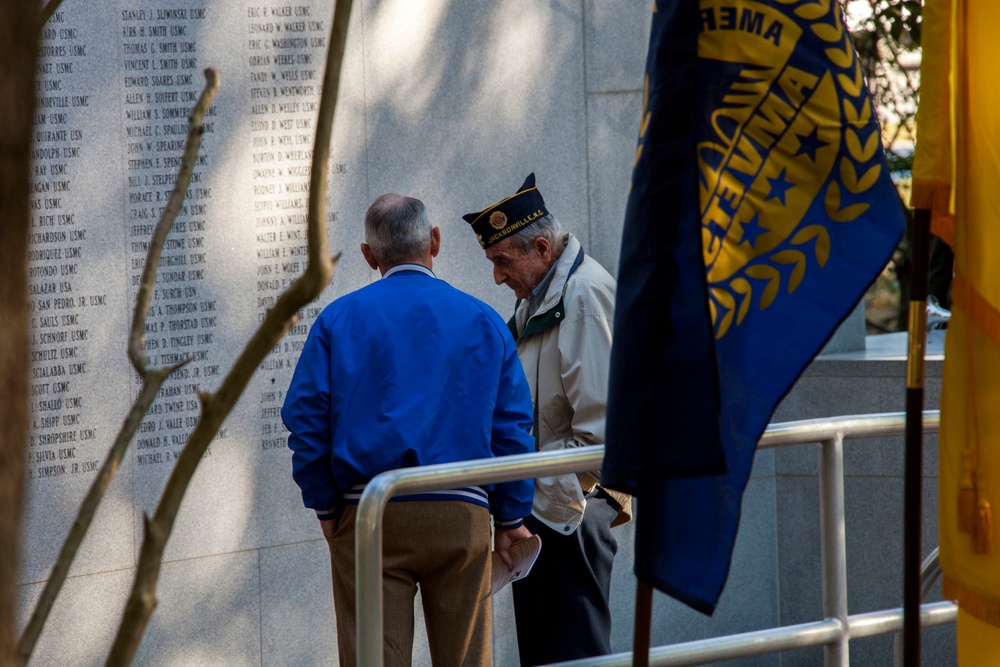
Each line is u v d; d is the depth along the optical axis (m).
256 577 10.74
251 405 10.68
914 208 5.55
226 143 10.48
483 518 8.23
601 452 6.18
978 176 5.62
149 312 10.12
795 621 13.62
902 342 14.91
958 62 5.59
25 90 1.91
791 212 4.94
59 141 9.65
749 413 4.89
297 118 10.91
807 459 13.41
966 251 5.67
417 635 11.89
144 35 10.06
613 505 9.66
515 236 9.60
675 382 4.72
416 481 5.73
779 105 4.91
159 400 10.16
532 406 8.62
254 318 10.68
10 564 1.90
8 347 1.90
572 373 9.34
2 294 1.89
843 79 4.98
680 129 4.80
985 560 5.75
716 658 6.39
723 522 4.85
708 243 4.83
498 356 8.40
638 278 4.82
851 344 13.88
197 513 10.41
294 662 10.96
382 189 11.46
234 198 10.54
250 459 10.68
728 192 4.86
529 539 8.48
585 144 12.76
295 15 10.85
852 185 4.97
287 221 10.88
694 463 4.65
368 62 11.34
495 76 12.16
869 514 12.87
